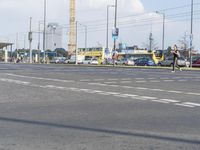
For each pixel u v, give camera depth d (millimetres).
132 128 10109
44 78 29172
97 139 8875
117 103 14945
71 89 20391
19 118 11633
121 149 7973
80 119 11453
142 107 13859
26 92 19094
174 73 38562
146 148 8047
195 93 18375
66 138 8992
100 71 42156
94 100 15875
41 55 163000
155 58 113312
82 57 124438
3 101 15648
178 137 9055
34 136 9219
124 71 42844
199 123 10820
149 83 24547
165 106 14086
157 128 10109
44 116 11992
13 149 7996
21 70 43969
